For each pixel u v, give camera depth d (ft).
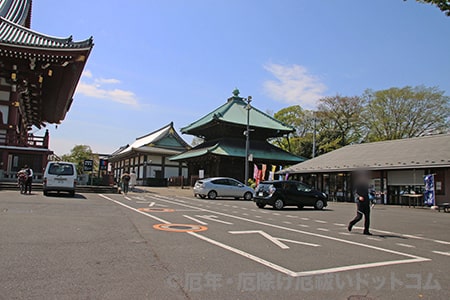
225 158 140.46
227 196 89.56
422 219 53.42
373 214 61.52
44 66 85.66
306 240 30.19
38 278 16.92
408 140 107.86
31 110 122.62
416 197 86.43
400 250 27.48
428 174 83.71
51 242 24.54
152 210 49.62
